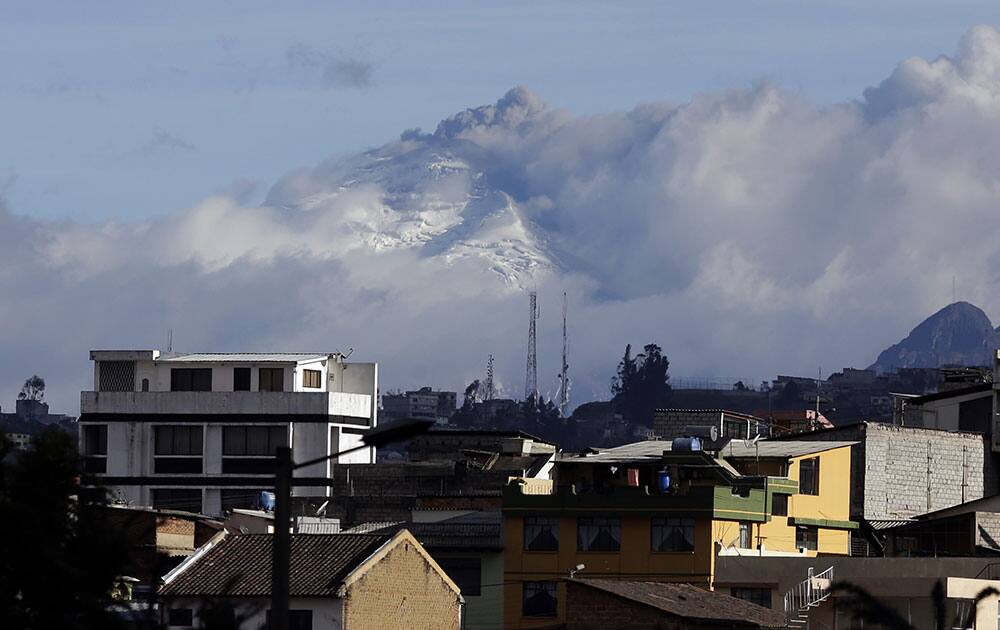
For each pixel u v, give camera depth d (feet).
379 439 277.85
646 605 511.40
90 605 336.29
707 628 510.17
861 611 442.91
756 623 526.57
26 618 334.44
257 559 534.78
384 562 538.88
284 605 272.72
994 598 571.69
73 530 343.87
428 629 552.82
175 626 510.17
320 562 536.01
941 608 518.37
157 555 369.09
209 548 541.75
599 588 518.78
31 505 339.77
